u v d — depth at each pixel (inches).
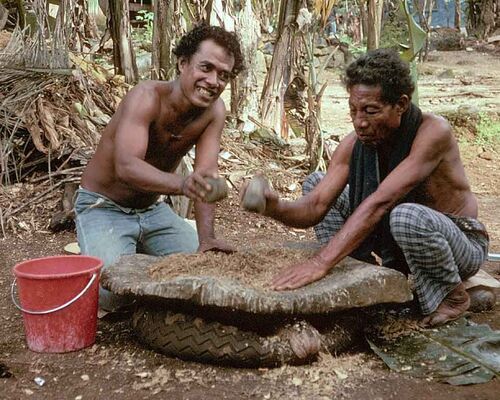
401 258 106.0
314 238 157.9
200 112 110.6
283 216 101.3
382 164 103.3
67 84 179.2
